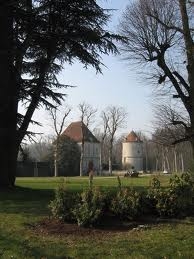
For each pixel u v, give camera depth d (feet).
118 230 35.70
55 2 61.36
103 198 37.65
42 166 269.64
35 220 39.40
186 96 82.48
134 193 38.65
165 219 38.42
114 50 63.87
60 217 37.37
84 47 63.52
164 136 119.55
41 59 65.67
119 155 423.64
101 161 337.52
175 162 284.82
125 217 37.63
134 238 33.24
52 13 62.23
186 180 39.63
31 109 64.95
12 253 30.32
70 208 37.22
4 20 61.93
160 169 363.97
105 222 37.11
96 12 62.85
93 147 377.30
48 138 295.28
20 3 60.03
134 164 394.11
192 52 72.43
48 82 64.90
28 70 66.33
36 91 63.36
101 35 62.28
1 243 32.42
